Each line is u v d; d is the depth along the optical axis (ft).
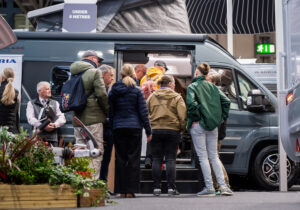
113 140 28.27
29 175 20.61
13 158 20.95
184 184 31.19
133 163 26.99
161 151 28.66
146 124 26.84
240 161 32.96
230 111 33.27
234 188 38.37
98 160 26.32
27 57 33.09
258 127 33.22
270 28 59.41
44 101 31.01
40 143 21.85
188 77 42.22
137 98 26.94
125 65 27.43
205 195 28.09
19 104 29.94
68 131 31.94
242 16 60.03
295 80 21.74
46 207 20.36
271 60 75.72
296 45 21.53
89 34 33.58
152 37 33.55
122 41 33.55
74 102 25.91
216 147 28.50
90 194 21.21
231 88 33.76
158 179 28.53
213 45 34.27
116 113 26.99
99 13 37.58
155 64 34.60
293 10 22.13
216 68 33.76
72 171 21.49
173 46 33.71
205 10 59.93
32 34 33.45
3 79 30.17
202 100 28.02
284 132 23.31
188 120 28.22
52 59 33.14
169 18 38.68
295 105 21.74
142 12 38.52
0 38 21.68
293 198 25.86
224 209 19.76
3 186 20.13
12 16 98.78
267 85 47.14
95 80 26.02
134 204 22.41
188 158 35.88
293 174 33.91
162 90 28.86
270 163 33.53
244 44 81.66
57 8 36.52
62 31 35.76
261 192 31.40
